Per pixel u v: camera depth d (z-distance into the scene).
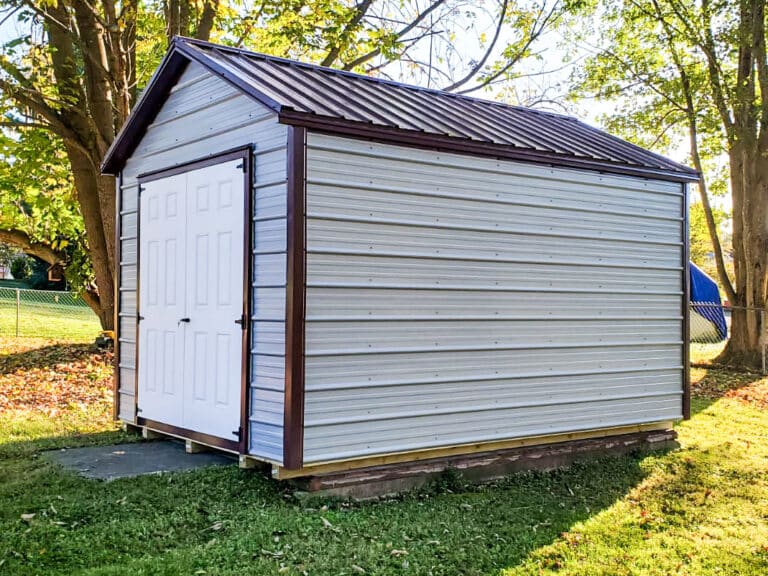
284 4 13.08
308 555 4.61
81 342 16.20
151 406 7.44
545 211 7.11
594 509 6.12
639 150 8.70
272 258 5.83
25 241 16.03
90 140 12.30
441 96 8.30
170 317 7.13
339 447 5.75
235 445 6.17
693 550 5.23
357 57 14.63
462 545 4.99
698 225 31.30
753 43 14.83
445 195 6.38
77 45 11.95
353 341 5.82
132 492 5.59
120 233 8.11
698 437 8.91
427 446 6.27
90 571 4.16
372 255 5.93
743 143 15.40
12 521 4.89
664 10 16.69
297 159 5.54
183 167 6.98
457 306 6.46
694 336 20.38
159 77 7.13
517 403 6.89
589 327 7.49
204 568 4.32
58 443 7.33
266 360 5.86
